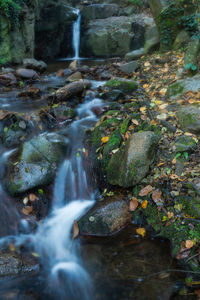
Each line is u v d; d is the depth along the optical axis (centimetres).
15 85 586
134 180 317
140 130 375
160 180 312
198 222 263
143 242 278
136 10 1309
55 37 1205
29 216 314
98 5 1292
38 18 1110
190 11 636
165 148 338
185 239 256
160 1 675
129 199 319
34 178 324
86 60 1105
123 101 482
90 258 266
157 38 754
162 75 553
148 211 299
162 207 293
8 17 786
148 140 327
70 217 320
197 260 238
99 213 301
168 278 234
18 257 263
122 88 516
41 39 1159
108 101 502
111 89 518
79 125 435
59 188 346
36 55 1159
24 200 317
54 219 321
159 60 629
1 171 338
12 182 317
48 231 305
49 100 486
